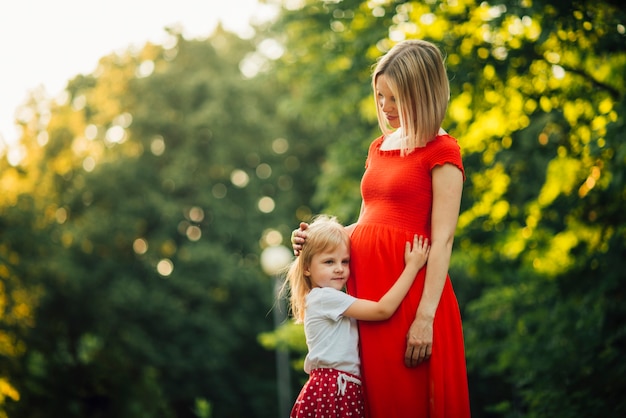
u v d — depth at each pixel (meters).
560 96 9.08
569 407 8.23
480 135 10.06
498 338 10.66
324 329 3.35
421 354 3.19
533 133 9.65
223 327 25.39
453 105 9.80
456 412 3.24
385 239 3.29
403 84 3.22
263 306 26.34
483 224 10.70
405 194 3.28
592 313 9.09
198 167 25.64
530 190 10.13
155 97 25.50
